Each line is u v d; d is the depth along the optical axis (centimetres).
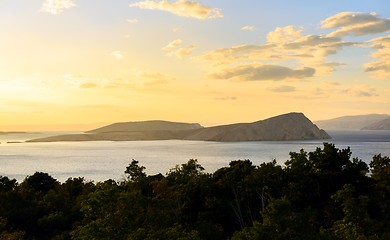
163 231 2698
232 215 5628
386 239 3306
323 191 5875
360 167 5891
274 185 5828
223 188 5875
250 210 5781
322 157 6009
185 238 2639
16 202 6769
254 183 5672
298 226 2684
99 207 2827
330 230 3747
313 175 5844
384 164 7119
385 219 5344
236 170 6181
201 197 5747
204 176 6612
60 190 8044
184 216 5222
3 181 7738
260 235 2633
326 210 5141
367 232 3422
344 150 6041
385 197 5922
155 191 6512
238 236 2764
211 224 4447
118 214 2719
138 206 2908
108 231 2634
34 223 6531
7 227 6334
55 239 5594
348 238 3256
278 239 2616
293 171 6034
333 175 5712
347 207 3525
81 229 2712
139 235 2622
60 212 6438
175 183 6988
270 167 5997
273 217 2705
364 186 5656
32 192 7875
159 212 3078
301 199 5719
